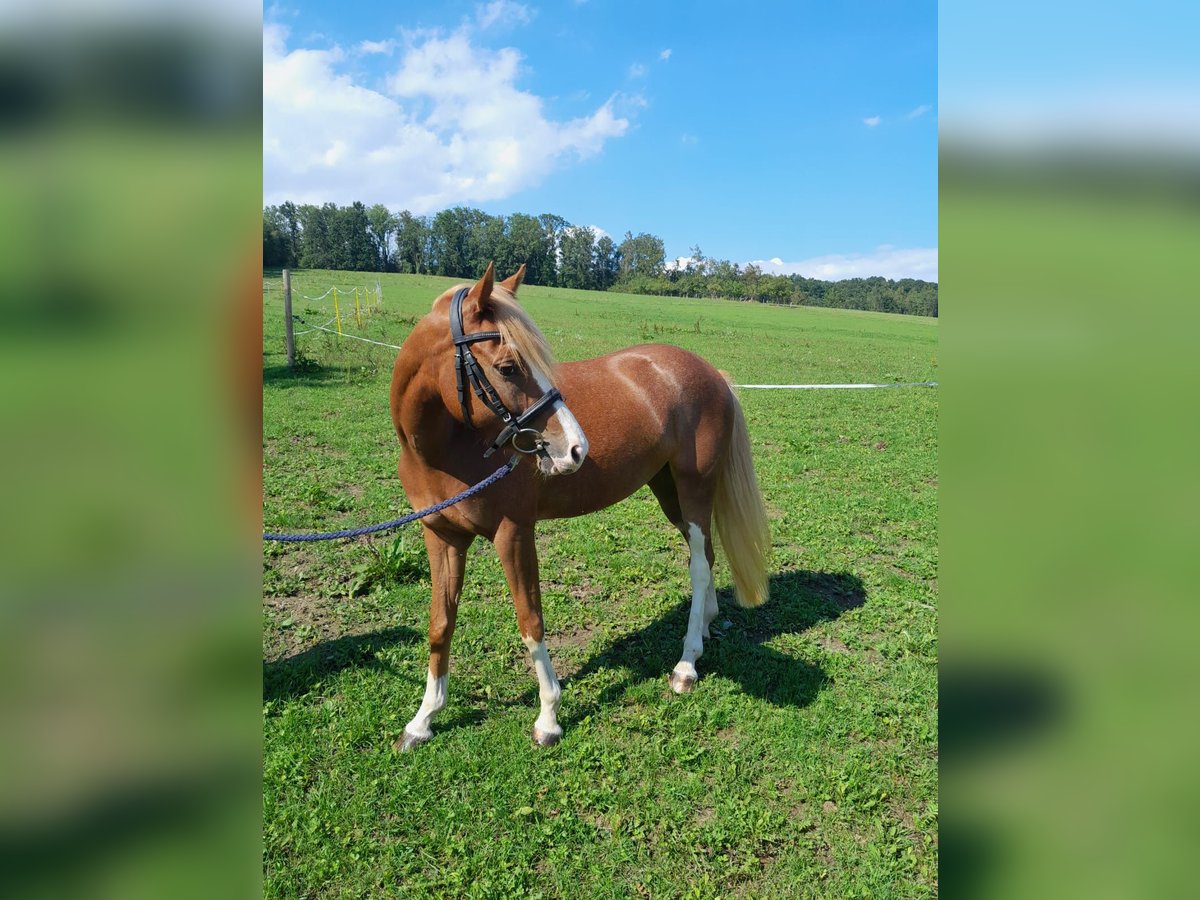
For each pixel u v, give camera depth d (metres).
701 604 4.11
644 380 4.01
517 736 3.49
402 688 3.83
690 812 3.07
